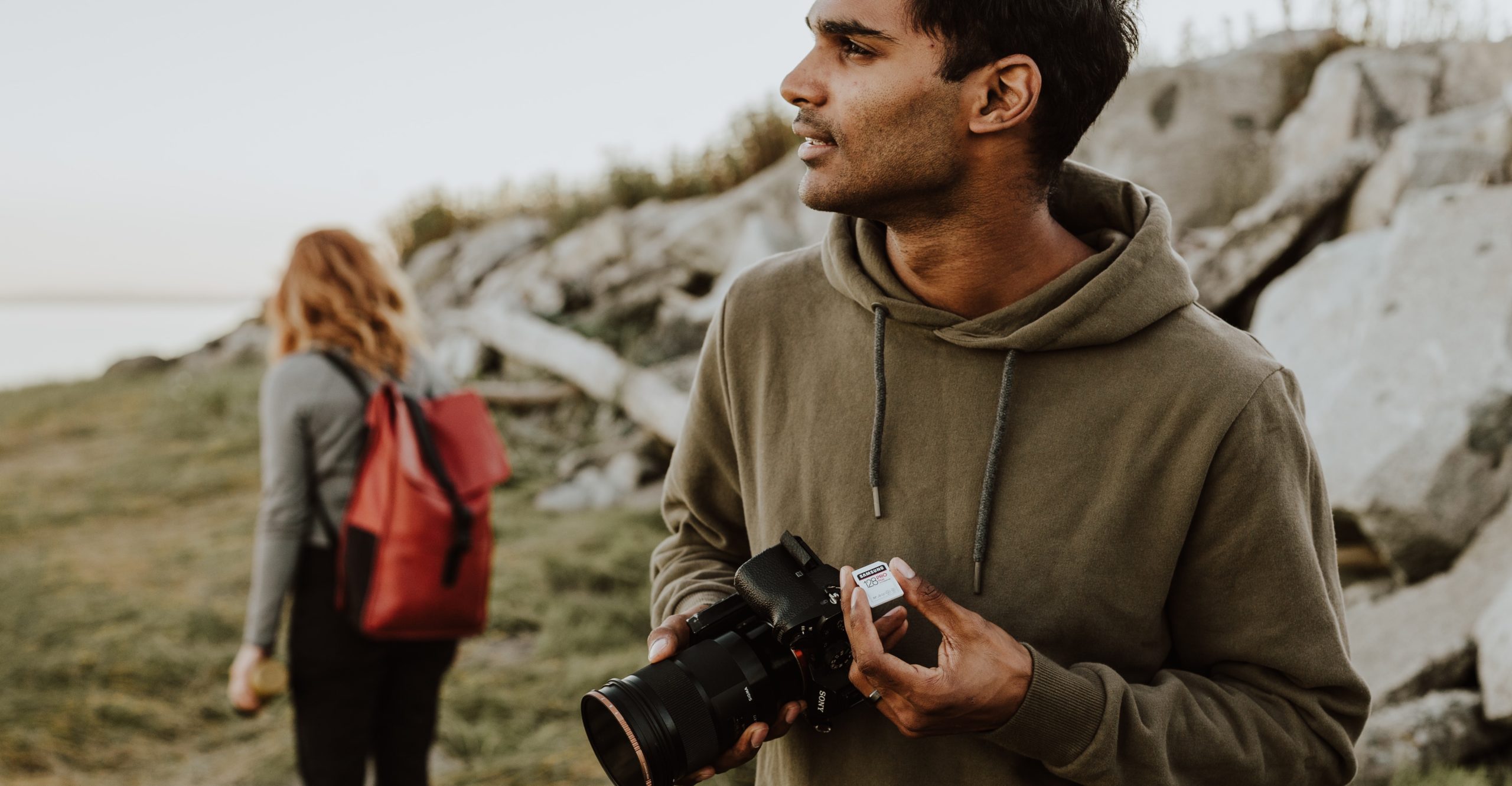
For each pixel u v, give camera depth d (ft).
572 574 15.88
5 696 13.00
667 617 3.93
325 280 8.02
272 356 8.36
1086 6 3.20
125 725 12.57
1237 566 3.33
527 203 40.34
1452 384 9.57
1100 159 18.43
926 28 3.16
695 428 4.49
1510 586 8.52
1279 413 3.26
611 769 3.54
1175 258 3.50
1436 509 9.20
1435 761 7.97
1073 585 3.33
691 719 3.33
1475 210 10.68
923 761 3.49
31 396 39.19
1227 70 18.20
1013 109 3.19
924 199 3.36
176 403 31.14
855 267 3.75
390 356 8.10
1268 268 13.60
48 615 15.65
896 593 3.15
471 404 8.25
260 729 12.63
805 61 3.42
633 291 26.50
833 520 3.74
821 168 3.39
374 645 7.80
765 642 3.55
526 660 13.88
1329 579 3.48
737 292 4.25
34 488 24.64
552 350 23.25
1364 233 11.82
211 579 17.28
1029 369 3.46
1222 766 3.27
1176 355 3.31
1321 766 3.43
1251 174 17.48
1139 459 3.30
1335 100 16.33
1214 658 3.55
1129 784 3.15
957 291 3.60
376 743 8.15
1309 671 3.31
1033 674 3.04
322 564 7.75
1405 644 8.82
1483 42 16.40
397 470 7.55
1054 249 3.59
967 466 3.50
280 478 7.65
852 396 3.77
